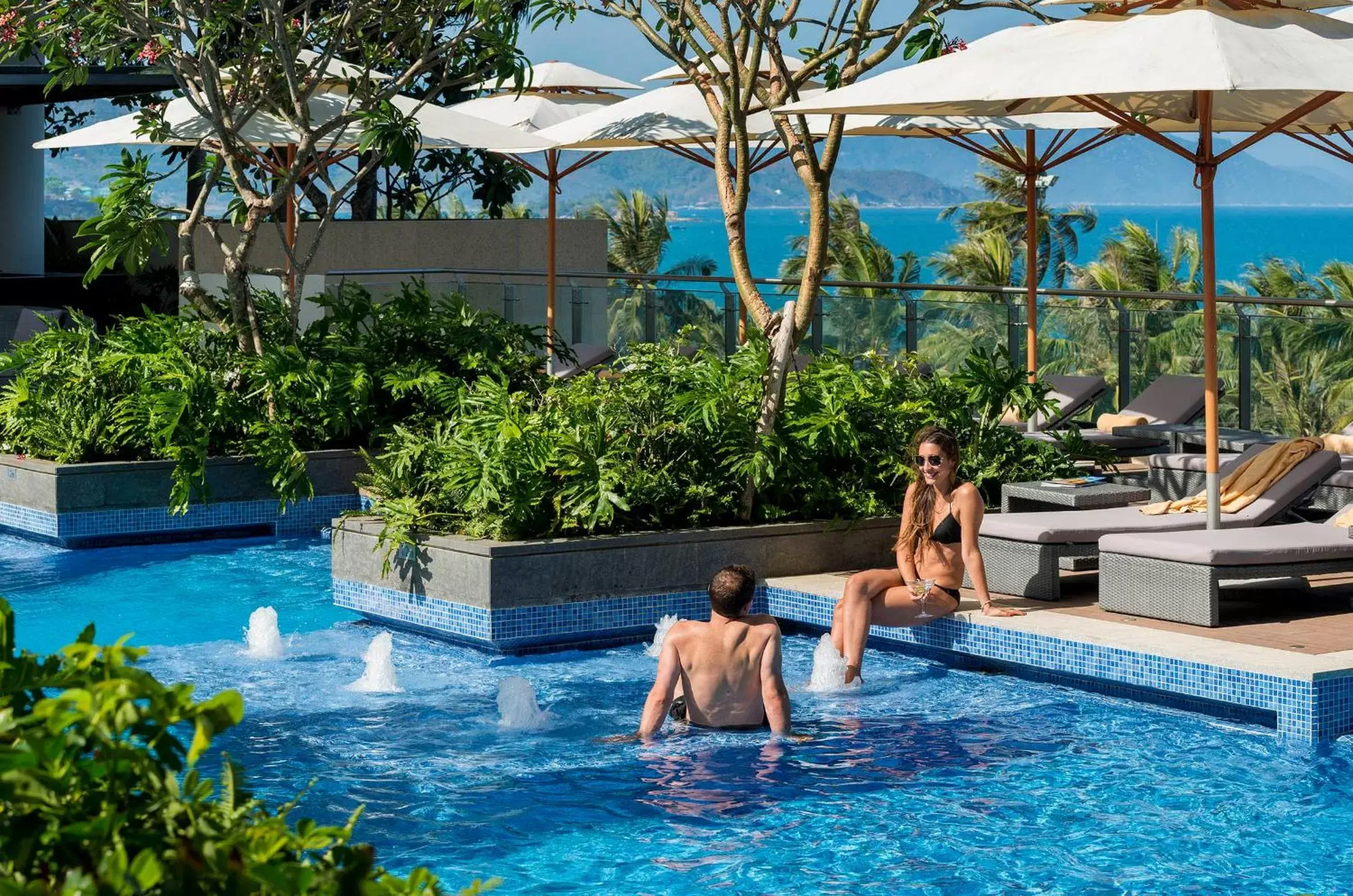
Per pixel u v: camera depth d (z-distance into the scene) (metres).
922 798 5.49
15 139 21.25
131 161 11.71
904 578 7.30
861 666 7.27
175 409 10.58
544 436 8.11
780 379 8.45
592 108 15.22
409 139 11.50
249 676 7.36
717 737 6.29
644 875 4.73
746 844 5.02
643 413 8.59
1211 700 6.28
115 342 11.32
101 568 10.04
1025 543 7.61
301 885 1.87
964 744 6.18
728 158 8.88
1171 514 7.88
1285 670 6.04
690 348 15.69
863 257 45.97
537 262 19.09
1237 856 4.89
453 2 12.09
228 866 1.85
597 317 16.70
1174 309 12.52
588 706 6.79
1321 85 6.45
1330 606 7.30
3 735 1.97
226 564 10.22
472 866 4.82
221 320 12.02
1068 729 6.38
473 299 17.36
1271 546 6.90
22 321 17.22
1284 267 41.56
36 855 1.88
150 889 1.82
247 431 11.16
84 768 1.92
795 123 9.24
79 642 2.15
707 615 8.23
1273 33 7.04
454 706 6.80
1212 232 7.46
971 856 4.90
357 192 24.59
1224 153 7.44
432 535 8.09
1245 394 12.14
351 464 11.45
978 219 52.97
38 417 10.97
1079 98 7.44
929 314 13.95
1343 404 11.49
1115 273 43.41
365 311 12.61
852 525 8.53
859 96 7.52
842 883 4.66
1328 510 9.34
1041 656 6.90
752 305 8.73
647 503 8.30
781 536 8.38
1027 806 5.40
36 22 11.91
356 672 7.45
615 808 5.38
